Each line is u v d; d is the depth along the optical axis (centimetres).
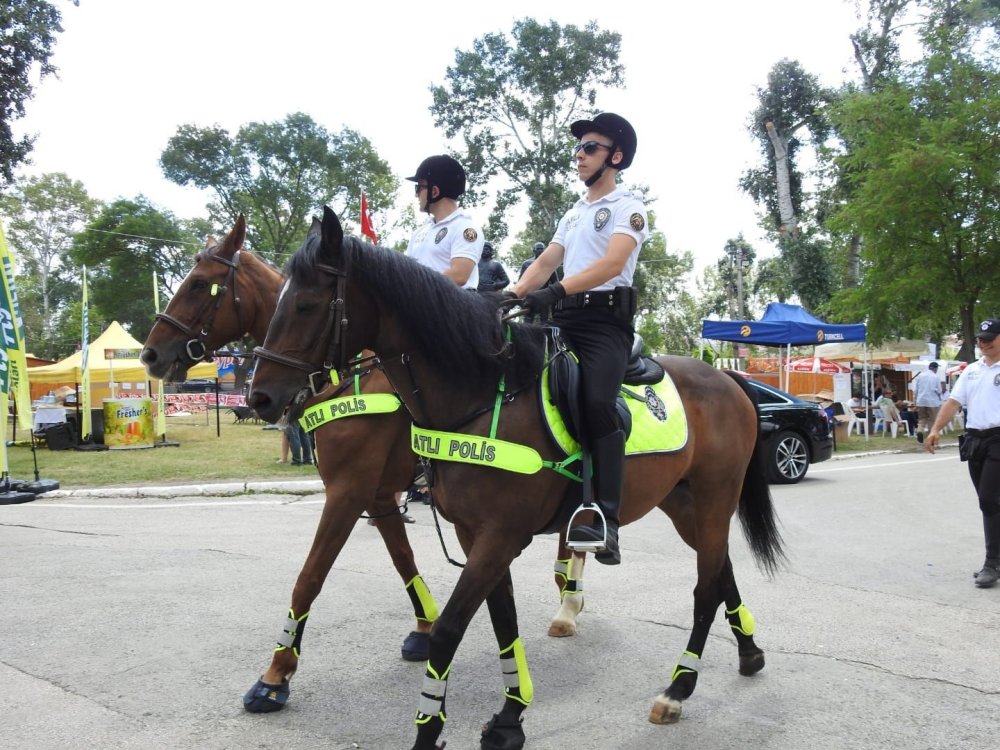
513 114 3350
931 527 817
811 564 653
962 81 1997
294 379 286
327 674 402
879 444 1784
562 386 318
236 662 414
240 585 570
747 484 441
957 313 2198
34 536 758
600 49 3250
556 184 3334
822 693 380
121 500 1018
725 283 4938
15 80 1706
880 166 2070
